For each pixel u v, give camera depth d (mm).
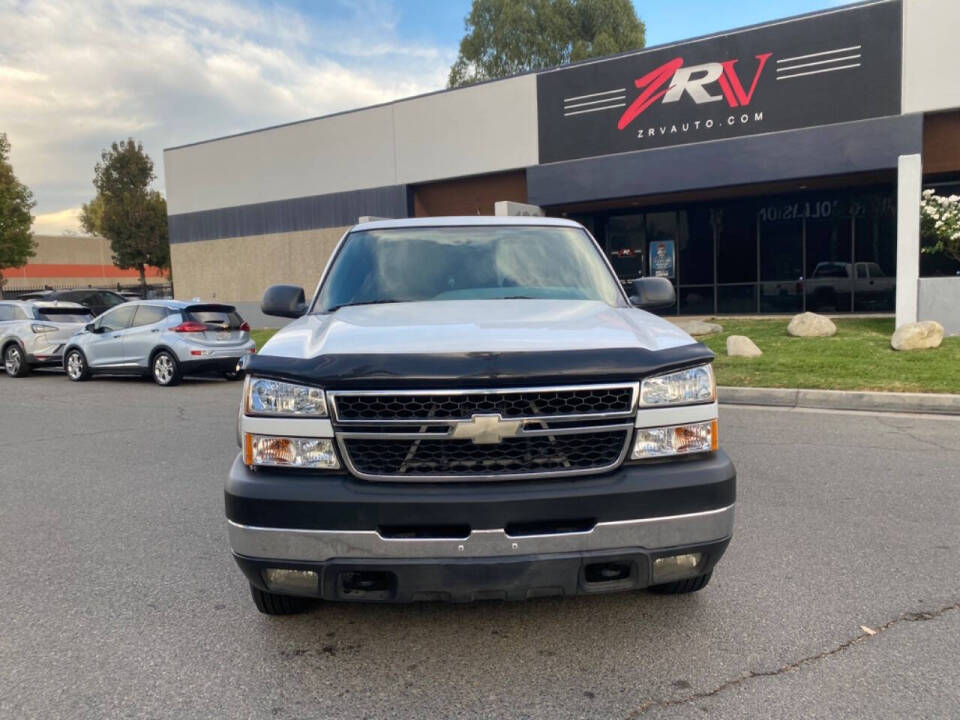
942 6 14695
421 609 3461
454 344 2820
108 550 4383
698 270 20266
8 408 10680
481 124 20625
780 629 3188
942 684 2727
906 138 15258
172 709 2666
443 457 2676
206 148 26391
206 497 5504
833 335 13352
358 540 2631
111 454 7145
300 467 2740
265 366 2836
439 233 4535
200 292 27219
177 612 3498
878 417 7965
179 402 10953
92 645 3176
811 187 18141
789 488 5328
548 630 3223
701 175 17422
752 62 16594
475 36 39812
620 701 2660
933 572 3775
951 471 5715
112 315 14148
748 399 9195
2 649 3156
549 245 4457
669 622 3273
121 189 44875
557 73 19188
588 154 18938
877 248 18234
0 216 32969
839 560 3959
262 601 3221
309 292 24688
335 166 23562
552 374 2684
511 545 2617
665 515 2699
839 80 15734
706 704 2627
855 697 2650
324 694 2750
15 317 15781
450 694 2727
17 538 4637
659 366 2795
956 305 12633
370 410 2709
